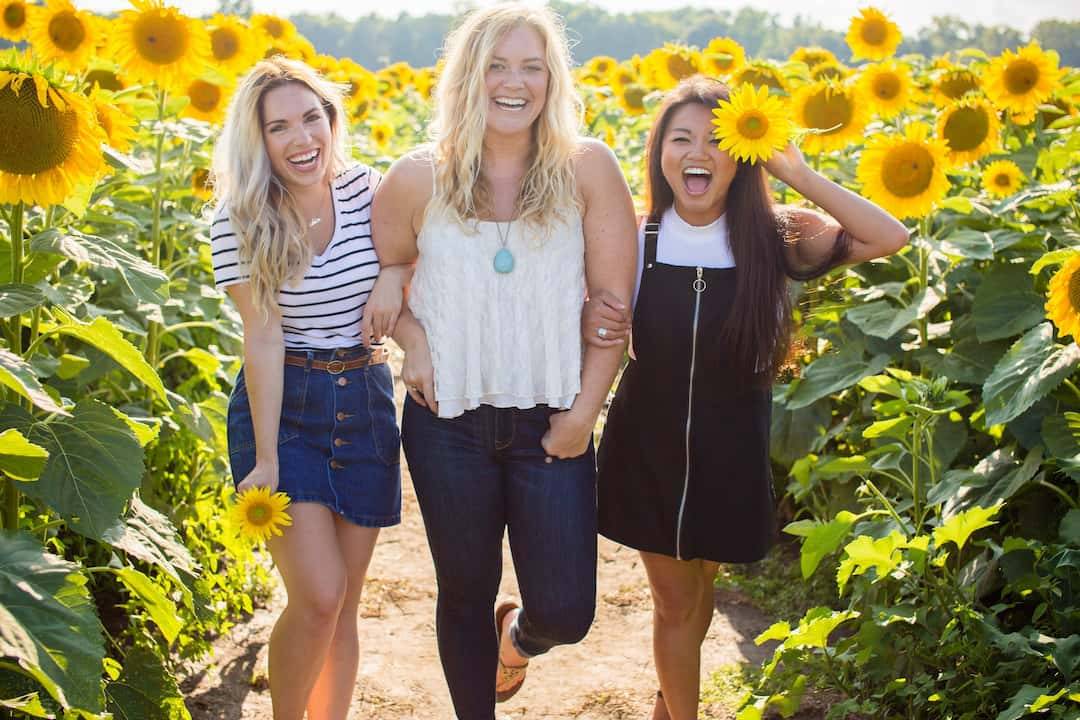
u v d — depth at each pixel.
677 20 47.62
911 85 5.29
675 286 2.95
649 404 3.01
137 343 4.45
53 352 4.06
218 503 4.48
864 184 4.00
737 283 2.92
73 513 2.62
